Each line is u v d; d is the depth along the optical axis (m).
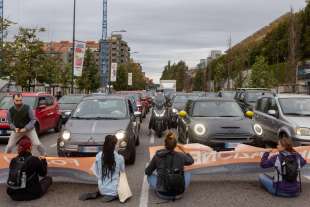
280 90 54.16
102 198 7.18
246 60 83.56
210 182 8.62
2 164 7.96
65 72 52.78
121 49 144.62
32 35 33.69
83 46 36.19
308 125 11.49
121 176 7.24
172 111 19.41
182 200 7.26
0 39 33.22
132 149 10.38
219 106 12.62
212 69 119.06
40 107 16.34
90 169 8.06
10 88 33.19
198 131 10.82
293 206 6.92
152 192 7.77
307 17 67.62
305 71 55.34
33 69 33.84
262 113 14.16
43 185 7.48
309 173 8.27
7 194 7.59
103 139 9.88
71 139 9.95
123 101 12.09
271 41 86.56
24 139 7.25
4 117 14.33
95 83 61.38
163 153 7.15
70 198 7.36
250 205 6.97
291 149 7.45
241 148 8.91
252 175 9.28
